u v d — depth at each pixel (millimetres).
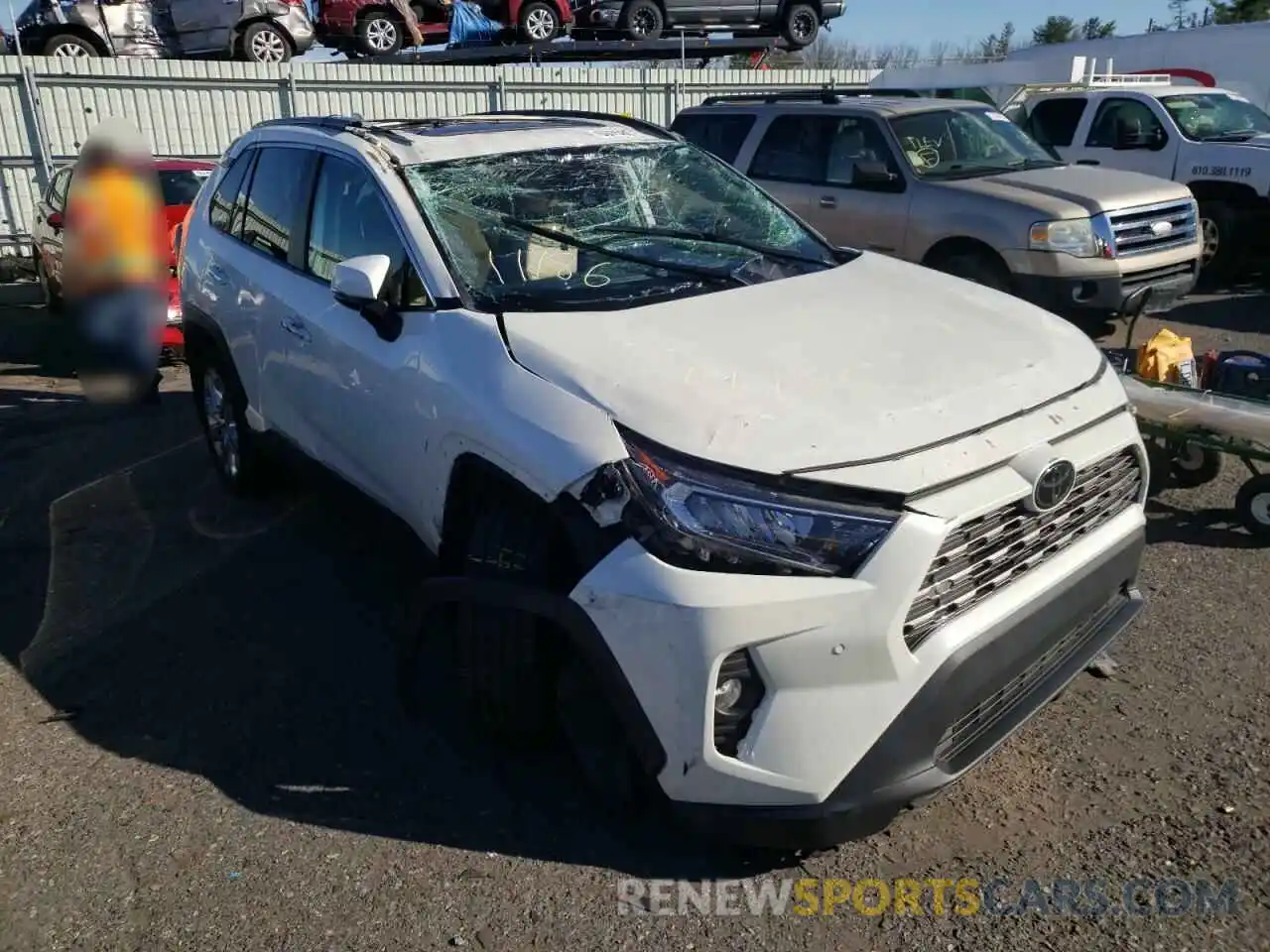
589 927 2660
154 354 7355
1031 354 3176
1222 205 10703
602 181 4160
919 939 2590
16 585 4809
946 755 2699
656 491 2553
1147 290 5219
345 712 3658
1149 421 4883
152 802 3215
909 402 2770
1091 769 3176
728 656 2461
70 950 2660
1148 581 4375
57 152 16578
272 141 4945
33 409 7875
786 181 9047
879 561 2457
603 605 2580
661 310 3322
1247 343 8430
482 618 3008
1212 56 14164
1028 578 2805
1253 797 3018
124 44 17500
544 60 19609
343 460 4074
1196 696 3525
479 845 2969
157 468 6371
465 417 3062
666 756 2570
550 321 3201
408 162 3938
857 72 20469
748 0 19547
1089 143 11656
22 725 3672
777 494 2492
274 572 4805
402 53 19172
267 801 3197
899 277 3867
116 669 4020
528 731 3164
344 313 3936
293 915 2738
